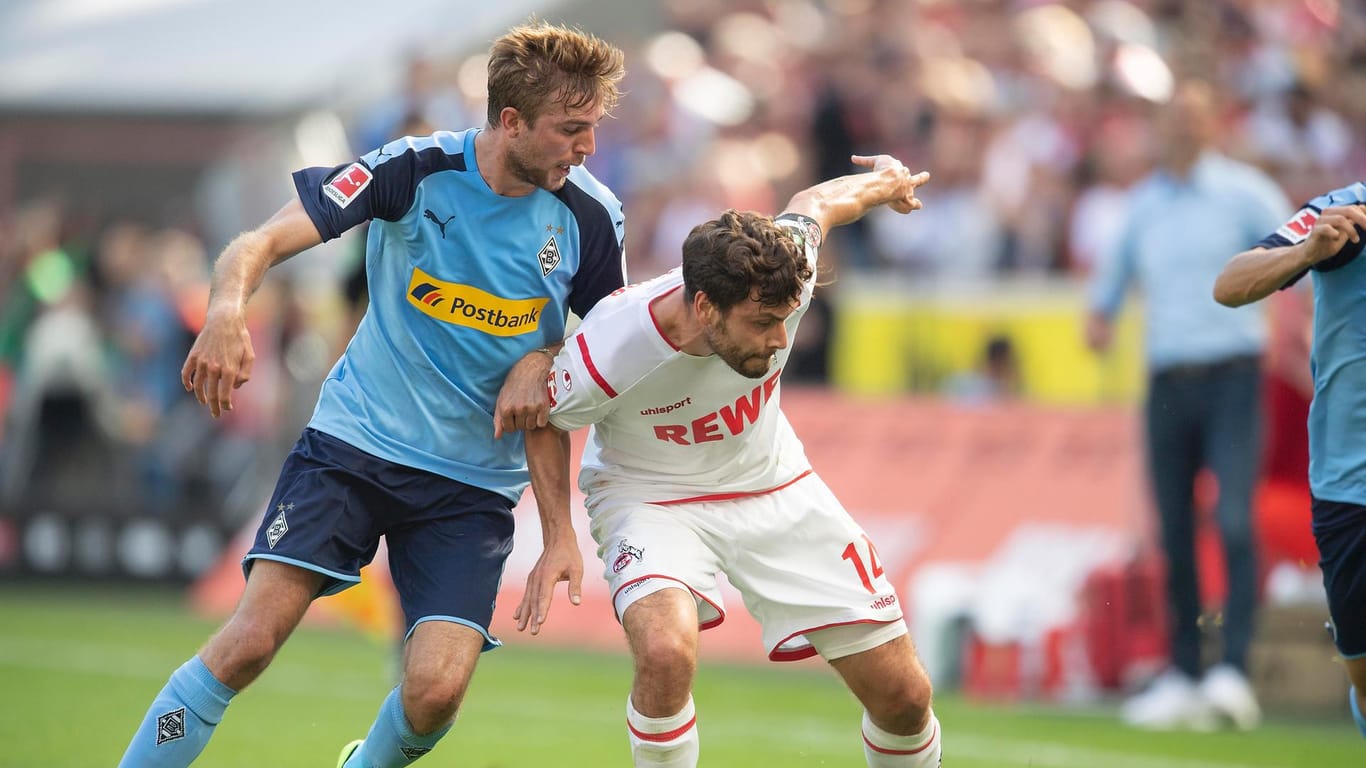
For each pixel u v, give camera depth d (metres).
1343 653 18.31
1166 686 28.30
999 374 36.75
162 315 51.03
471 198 17.00
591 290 17.58
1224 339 27.89
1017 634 31.41
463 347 17.25
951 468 35.62
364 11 52.59
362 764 17.19
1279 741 26.17
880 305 38.62
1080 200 39.62
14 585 48.56
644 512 17.23
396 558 17.61
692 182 44.94
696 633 16.48
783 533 17.34
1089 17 48.44
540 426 17.09
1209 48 40.12
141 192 53.16
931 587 33.06
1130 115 40.28
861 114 45.22
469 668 16.80
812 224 17.12
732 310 15.65
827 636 17.33
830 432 37.88
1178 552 28.34
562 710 28.91
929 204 41.75
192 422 49.03
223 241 51.59
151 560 46.97
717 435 17.03
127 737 25.19
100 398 50.34
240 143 51.25
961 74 45.16
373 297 17.62
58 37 55.59
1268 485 30.75
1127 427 33.81
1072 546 32.94
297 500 17.06
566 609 38.25
